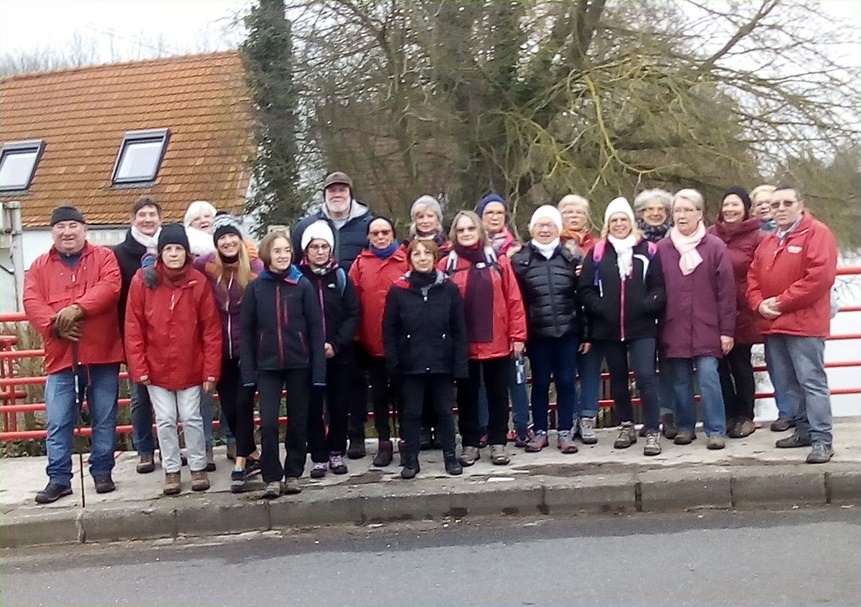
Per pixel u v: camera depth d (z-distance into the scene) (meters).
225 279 5.86
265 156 14.02
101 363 5.82
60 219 5.67
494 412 6.14
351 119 12.96
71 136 18.89
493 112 12.66
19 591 4.70
